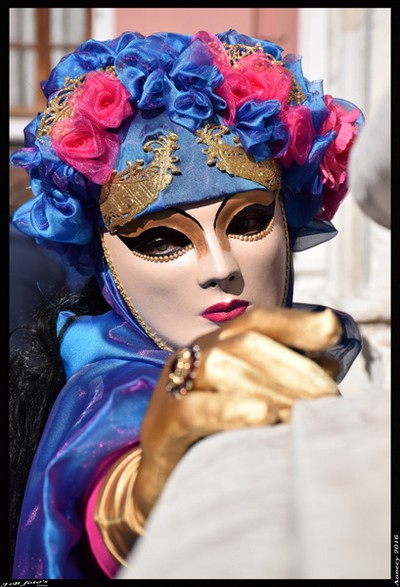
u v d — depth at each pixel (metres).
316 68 6.02
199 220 1.41
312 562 0.45
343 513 0.46
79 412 1.32
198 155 1.42
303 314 0.78
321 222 1.75
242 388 0.77
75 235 1.54
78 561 1.20
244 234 1.45
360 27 4.11
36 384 1.67
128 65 1.46
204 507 0.55
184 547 0.52
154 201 1.41
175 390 0.81
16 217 1.58
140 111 1.46
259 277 1.46
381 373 3.40
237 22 7.60
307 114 1.52
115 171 1.44
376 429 0.53
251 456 0.59
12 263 3.08
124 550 1.10
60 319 1.60
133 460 1.15
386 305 3.65
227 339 0.80
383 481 0.48
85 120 1.44
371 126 0.59
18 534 1.27
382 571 0.44
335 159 1.66
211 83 1.44
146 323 1.47
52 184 1.53
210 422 0.77
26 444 1.64
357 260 4.67
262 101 1.48
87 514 1.15
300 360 0.76
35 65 7.88
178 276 1.42
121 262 1.47
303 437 0.54
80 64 1.55
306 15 6.03
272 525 0.51
